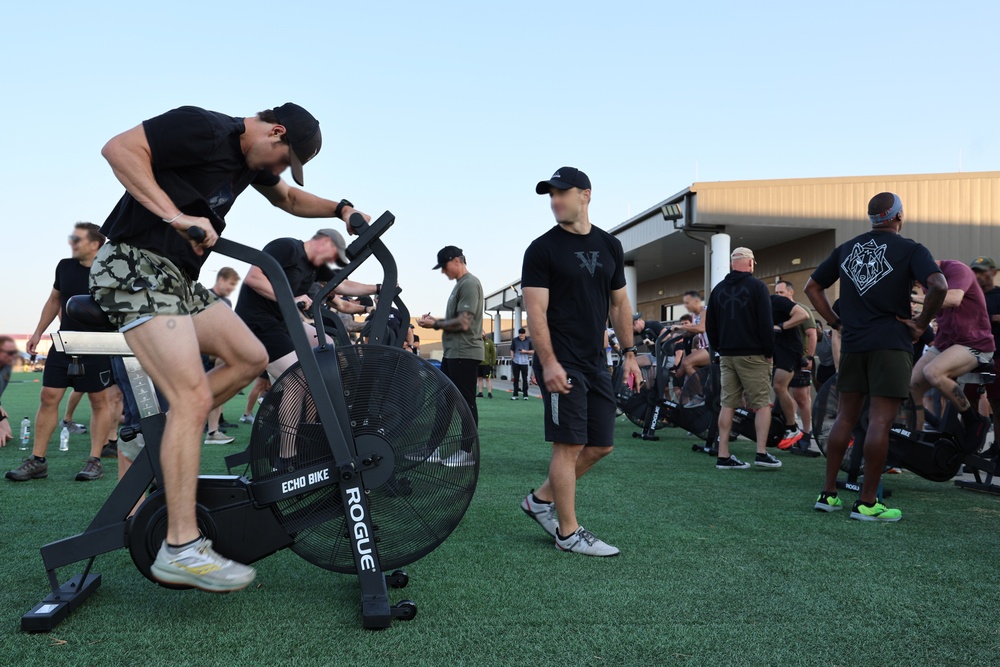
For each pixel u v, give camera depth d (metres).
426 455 2.28
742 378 5.33
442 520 2.29
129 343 2.03
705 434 7.04
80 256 4.39
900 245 3.56
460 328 5.21
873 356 3.57
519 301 27.64
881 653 1.91
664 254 21.00
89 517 3.44
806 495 4.25
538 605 2.25
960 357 4.36
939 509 3.91
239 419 9.23
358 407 2.24
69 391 16.05
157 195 1.91
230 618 2.11
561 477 2.86
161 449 2.05
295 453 2.23
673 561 2.77
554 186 2.90
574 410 2.85
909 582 2.53
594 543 2.85
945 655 1.90
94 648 1.88
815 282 4.05
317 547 2.24
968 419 4.54
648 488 4.43
